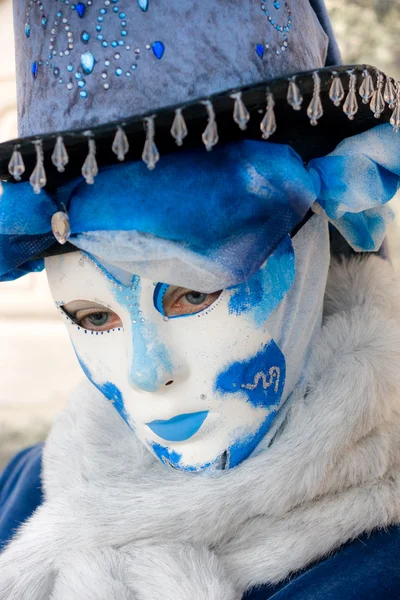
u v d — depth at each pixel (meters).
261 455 0.82
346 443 0.80
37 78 0.76
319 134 0.81
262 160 0.73
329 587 0.76
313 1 0.92
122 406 0.88
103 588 0.81
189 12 0.71
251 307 0.81
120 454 0.93
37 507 1.00
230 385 0.82
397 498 0.80
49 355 2.19
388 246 1.01
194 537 0.83
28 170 0.76
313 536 0.79
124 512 0.85
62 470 0.96
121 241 0.72
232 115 0.69
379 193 0.79
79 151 0.71
